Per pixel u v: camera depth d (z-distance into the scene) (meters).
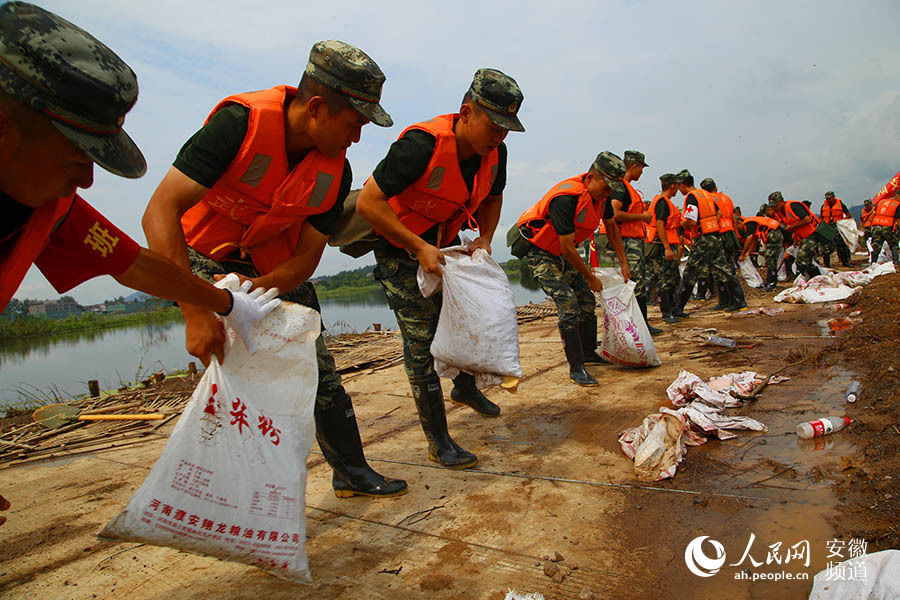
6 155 0.95
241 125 1.86
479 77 2.58
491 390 4.30
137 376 6.54
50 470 3.29
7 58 0.89
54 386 6.18
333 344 7.21
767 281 10.70
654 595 1.71
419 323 2.88
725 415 3.22
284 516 1.62
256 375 1.70
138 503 1.52
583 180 4.33
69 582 1.98
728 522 2.09
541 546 2.04
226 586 1.91
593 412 3.56
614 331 4.49
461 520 2.28
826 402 3.23
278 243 2.19
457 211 2.93
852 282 8.14
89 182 1.09
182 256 1.80
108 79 0.97
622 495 2.39
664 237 7.07
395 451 3.16
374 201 2.65
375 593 1.81
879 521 1.94
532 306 9.88
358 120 1.92
